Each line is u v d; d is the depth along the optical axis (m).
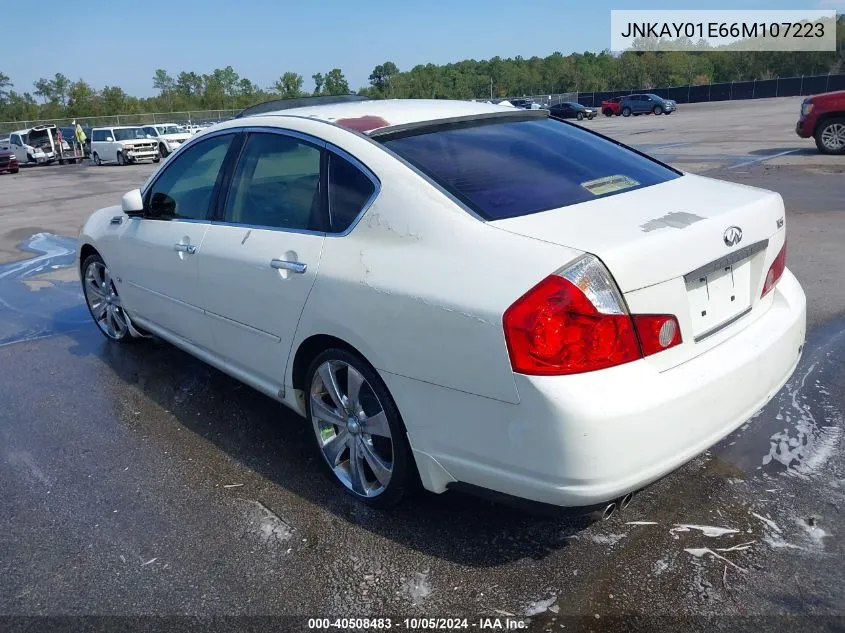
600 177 3.02
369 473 3.12
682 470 3.27
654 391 2.28
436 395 2.54
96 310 5.44
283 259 3.13
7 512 3.24
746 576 2.58
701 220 2.54
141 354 5.17
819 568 2.60
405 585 2.63
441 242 2.57
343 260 2.85
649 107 46.41
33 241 10.26
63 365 5.04
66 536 3.04
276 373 3.38
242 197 3.56
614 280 2.26
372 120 3.20
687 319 2.45
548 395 2.21
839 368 4.23
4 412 4.30
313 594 2.62
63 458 3.71
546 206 2.69
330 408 3.18
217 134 3.85
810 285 5.80
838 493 3.04
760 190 3.07
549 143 3.31
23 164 34.59
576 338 2.22
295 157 3.26
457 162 2.92
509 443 2.36
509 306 2.27
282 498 3.24
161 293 4.22
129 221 4.52
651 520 2.93
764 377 2.69
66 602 2.64
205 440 3.83
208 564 2.81
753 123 26.81
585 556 2.73
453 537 2.89
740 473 3.22
